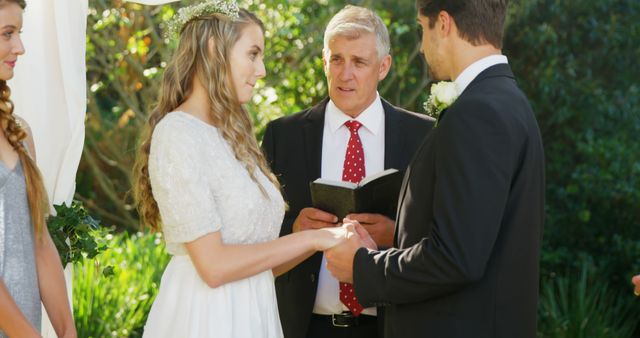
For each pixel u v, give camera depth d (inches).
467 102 137.3
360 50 187.8
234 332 152.9
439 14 145.9
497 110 136.0
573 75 414.3
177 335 152.5
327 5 404.5
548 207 425.1
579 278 404.5
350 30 187.9
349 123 193.3
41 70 192.1
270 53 386.0
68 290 192.2
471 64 145.0
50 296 157.9
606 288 383.6
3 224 148.3
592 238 419.2
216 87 150.7
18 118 161.6
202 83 151.3
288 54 394.9
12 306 143.5
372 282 145.3
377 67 191.0
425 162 143.7
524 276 141.7
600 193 409.4
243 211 149.9
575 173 413.7
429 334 142.1
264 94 365.7
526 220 140.8
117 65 411.2
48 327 188.5
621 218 414.3
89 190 511.5
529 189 140.8
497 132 135.0
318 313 189.5
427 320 142.8
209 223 145.6
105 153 495.8
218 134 151.8
